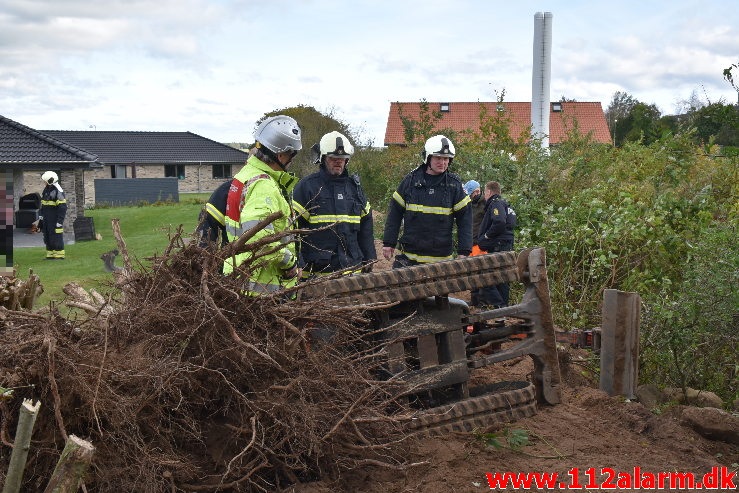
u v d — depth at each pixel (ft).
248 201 16.53
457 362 17.75
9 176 50.26
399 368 16.94
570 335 21.66
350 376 15.31
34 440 13.24
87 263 55.01
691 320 22.44
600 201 33.22
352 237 21.62
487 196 33.01
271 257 16.16
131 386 13.92
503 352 18.78
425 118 76.59
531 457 16.40
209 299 14.33
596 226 32.22
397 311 17.71
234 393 14.61
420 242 25.41
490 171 48.19
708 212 33.22
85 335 15.08
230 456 14.58
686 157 42.86
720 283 22.30
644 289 28.25
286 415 14.44
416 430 16.83
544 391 19.30
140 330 14.87
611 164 48.08
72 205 90.53
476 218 36.27
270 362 14.46
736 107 24.85
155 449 13.79
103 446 13.34
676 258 30.30
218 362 14.67
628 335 20.10
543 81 84.02
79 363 13.74
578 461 16.28
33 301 21.09
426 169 25.53
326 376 15.06
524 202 39.63
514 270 18.62
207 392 14.70
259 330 15.21
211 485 13.91
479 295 30.50
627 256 30.42
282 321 14.80
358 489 14.96
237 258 16.12
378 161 77.20
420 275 17.20
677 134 44.11
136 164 208.85
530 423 18.13
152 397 13.70
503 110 66.80
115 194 159.02
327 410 14.93
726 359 22.70
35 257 61.57
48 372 13.41
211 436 14.74
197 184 217.15
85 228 76.28
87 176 200.75
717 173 40.24
